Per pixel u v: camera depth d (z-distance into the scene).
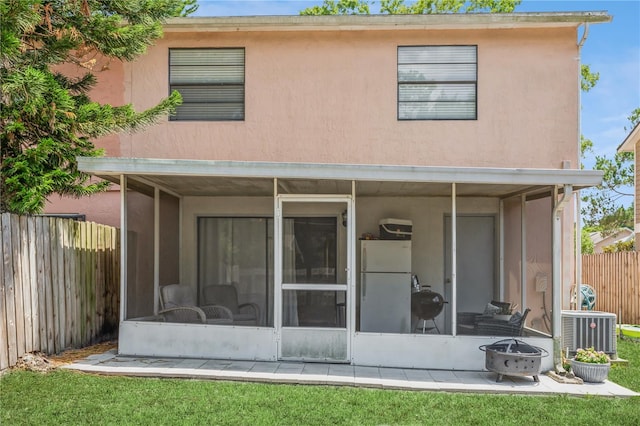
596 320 8.07
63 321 7.57
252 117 10.09
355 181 7.64
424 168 7.07
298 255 7.64
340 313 7.53
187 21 9.91
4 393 5.64
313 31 10.10
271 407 5.57
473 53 10.02
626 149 17.47
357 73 10.05
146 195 9.14
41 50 8.06
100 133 8.20
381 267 9.09
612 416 5.57
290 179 7.67
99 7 8.58
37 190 7.16
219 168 7.13
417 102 10.02
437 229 10.02
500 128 9.89
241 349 7.53
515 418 5.46
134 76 10.25
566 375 7.04
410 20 9.78
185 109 10.21
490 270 10.05
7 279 6.25
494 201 9.89
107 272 9.05
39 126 7.67
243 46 10.19
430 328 9.77
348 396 6.02
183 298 8.94
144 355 7.63
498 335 7.61
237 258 10.16
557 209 7.45
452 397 6.14
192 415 5.25
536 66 9.91
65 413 5.19
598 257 14.16
